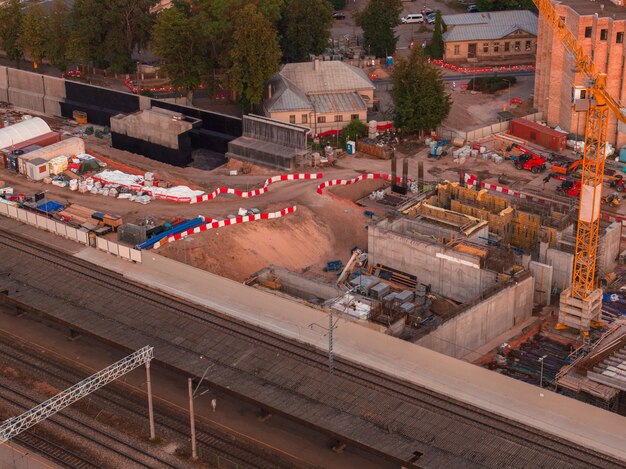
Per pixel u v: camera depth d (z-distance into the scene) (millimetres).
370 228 164500
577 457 112875
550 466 111375
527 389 123125
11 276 155875
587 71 146750
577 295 146625
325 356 133125
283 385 126562
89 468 117750
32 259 161000
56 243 169000
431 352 129875
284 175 196000
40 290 151625
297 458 119375
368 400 122938
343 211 183375
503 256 155250
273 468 117625
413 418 119375
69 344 144000
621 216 181500
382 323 143000
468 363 127438
